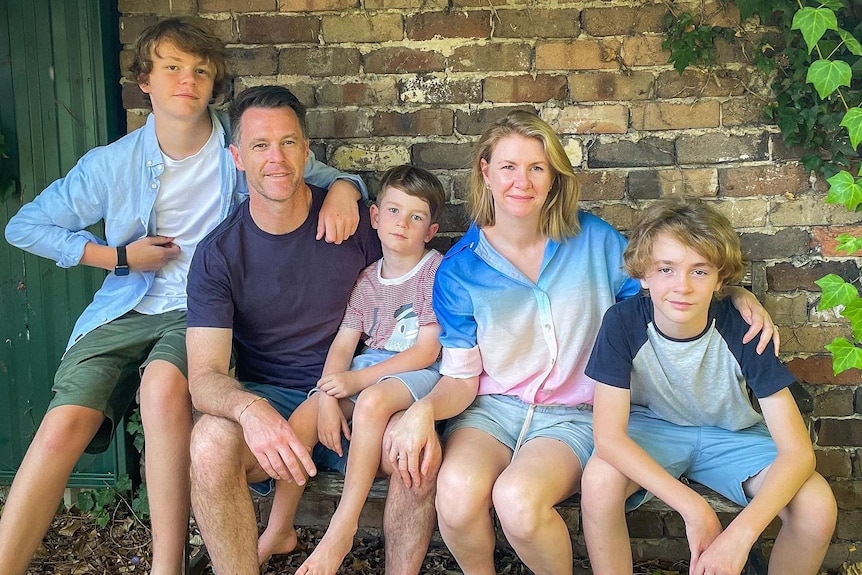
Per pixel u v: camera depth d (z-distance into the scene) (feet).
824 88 6.73
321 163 7.97
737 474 6.41
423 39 8.18
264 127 6.81
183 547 6.84
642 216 6.29
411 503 6.48
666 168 8.13
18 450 9.06
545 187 6.76
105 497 8.75
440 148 8.33
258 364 7.66
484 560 6.46
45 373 8.92
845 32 6.92
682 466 6.72
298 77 8.33
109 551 8.18
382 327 7.44
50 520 6.90
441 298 7.09
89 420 7.09
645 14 7.95
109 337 7.59
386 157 8.39
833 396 8.11
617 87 8.07
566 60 8.08
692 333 6.28
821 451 8.17
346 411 7.04
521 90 8.16
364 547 8.41
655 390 6.60
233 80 8.36
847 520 8.18
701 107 8.00
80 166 7.64
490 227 7.24
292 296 7.36
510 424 6.95
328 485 7.09
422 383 6.91
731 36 7.85
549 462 6.28
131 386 7.71
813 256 8.04
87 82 8.36
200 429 6.30
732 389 6.43
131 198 7.66
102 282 8.71
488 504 6.26
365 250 7.60
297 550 8.19
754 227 8.09
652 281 6.13
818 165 7.81
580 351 6.91
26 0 8.30
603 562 6.33
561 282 6.93
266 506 8.62
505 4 8.07
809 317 8.10
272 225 7.20
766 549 8.15
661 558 8.27
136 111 8.41
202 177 7.73
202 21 8.29
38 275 8.77
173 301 7.84
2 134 8.53
